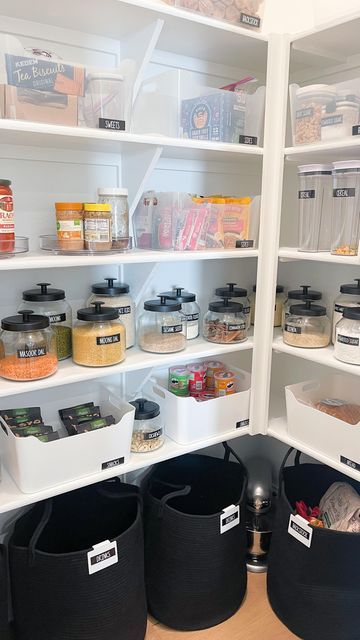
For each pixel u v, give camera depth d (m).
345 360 1.46
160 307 1.53
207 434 1.71
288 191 1.97
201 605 1.61
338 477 1.88
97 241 1.34
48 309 1.50
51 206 1.52
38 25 1.39
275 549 1.68
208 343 1.75
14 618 1.45
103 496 1.73
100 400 1.76
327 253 1.51
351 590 1.48
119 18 1.36
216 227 1.62
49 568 1.34
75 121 1.25
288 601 1.60
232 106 1.52
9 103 1.15
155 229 1.56
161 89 1.54
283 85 1.50
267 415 1.77
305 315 1.62
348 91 1.36
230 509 1.60
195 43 1.57
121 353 1.48
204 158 1.78
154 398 1.78
